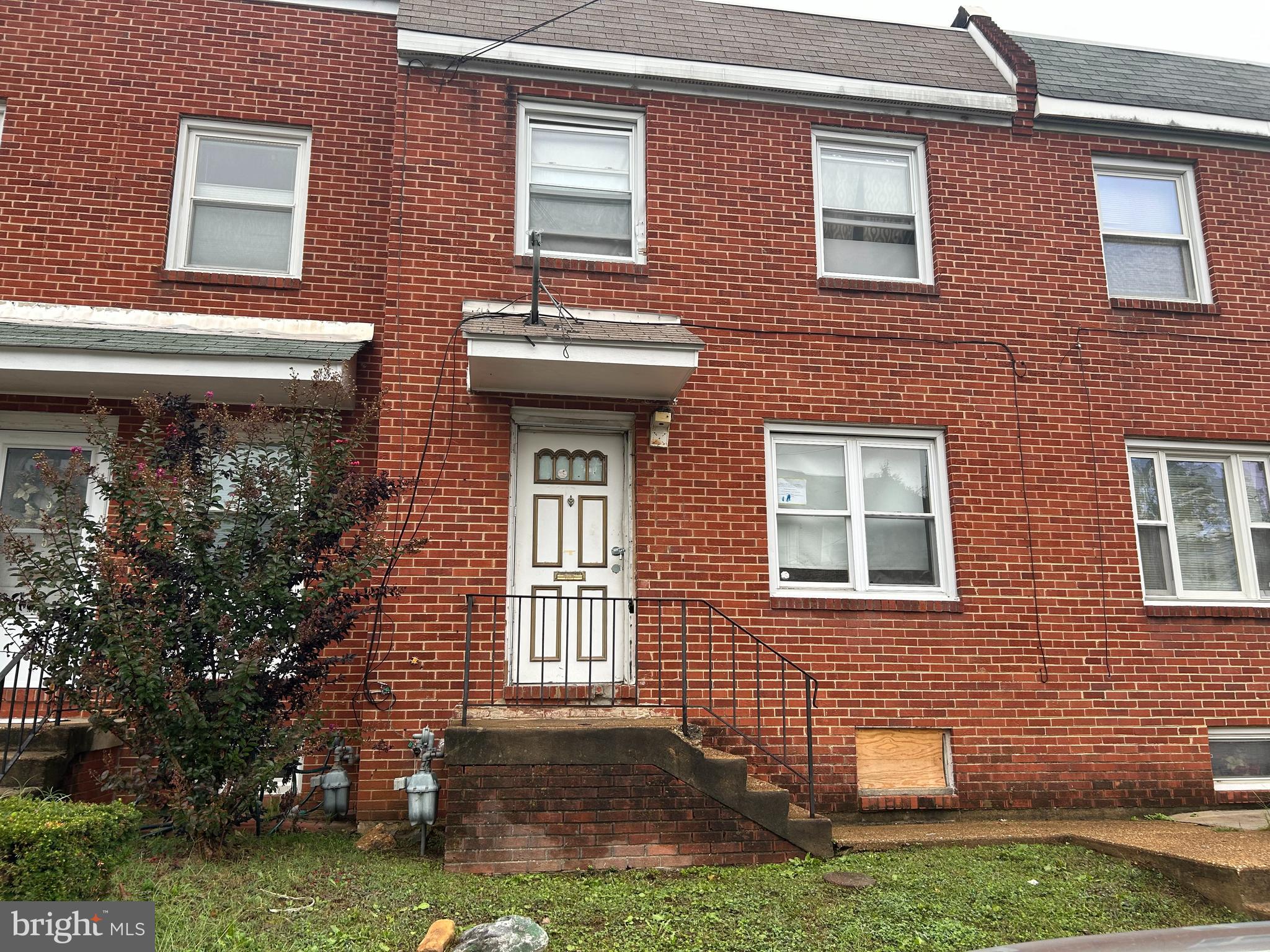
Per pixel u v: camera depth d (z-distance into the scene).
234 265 8.23
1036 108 8.98
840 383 8.25
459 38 8.11
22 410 7.53
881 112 8.87
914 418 8.29
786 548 8.07
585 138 8.47
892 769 7.77
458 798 5.84
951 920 5.17
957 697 7.84
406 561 7.28
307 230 8.25
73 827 4.21
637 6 9.27
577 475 7.83
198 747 5.55
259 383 7.27
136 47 8.31
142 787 5.54
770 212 8.48
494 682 7.21
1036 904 5.46
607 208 8.38
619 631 7.59
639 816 5.97
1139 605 8.25
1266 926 2.61
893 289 8.50
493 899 5.25
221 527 6.84
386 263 8.33
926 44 9.74
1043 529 8.27
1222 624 8.35
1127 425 8.60
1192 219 9.34
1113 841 6.45
